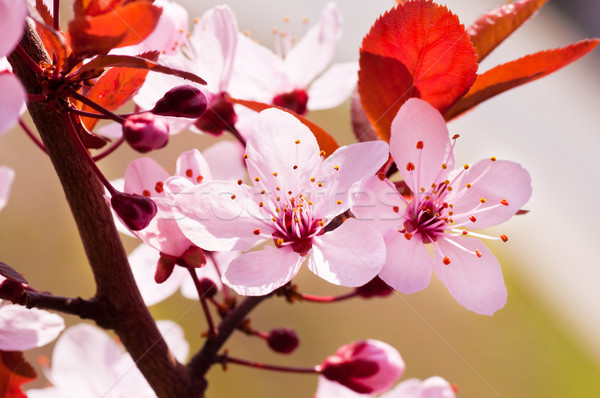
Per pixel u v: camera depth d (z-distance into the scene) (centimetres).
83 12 12
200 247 13
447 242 14
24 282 13
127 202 13
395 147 14
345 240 13
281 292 15
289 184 14
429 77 14
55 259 28
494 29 15
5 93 11
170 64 14
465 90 14
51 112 13
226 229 14
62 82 13
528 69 14
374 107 14
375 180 14
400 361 15
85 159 13
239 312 15
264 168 14
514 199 14
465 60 14
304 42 17
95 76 13
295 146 14
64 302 14
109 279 14
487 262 14
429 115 14
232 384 28
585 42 14
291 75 16
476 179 14
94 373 16
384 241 13
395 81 14
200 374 15
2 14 11
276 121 14
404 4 13
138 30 12
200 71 15
